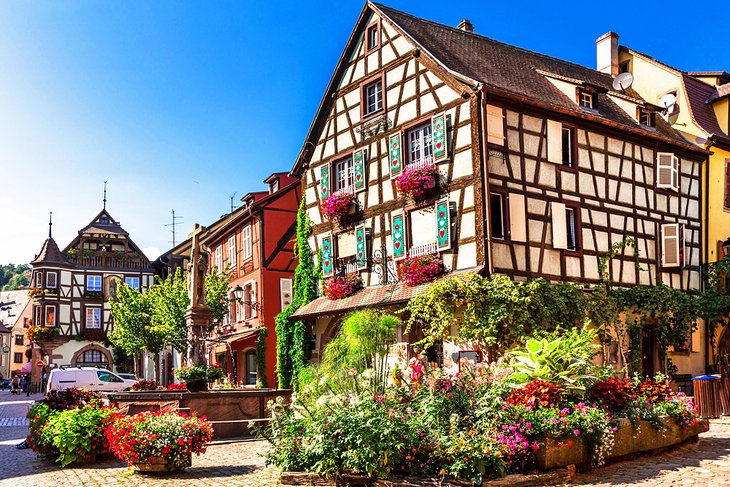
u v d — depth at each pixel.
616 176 19.53
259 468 10.15
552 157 17.98
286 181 28.42
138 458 9.75
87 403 12.97
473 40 21.86
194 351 16.61
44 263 46.72
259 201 26.56
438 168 17.95
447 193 17.62
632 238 19.61
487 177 16.50
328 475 8.33
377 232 19.89
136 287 48.84
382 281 19.48
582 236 18.36
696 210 21.91
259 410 14.59
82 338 46.81
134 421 10.05
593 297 17.62
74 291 47.38
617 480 7.94
